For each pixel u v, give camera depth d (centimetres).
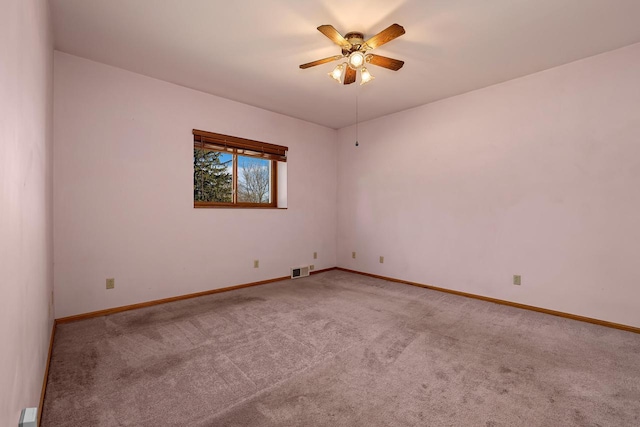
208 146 366
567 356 214
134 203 311
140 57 280
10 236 91
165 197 332
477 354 217
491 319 286
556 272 299
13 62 96
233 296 358
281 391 173
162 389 174
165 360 206
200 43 257
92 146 286
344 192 515
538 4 205
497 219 339
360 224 489
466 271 364
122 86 302
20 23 107
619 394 171
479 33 240
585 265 283
